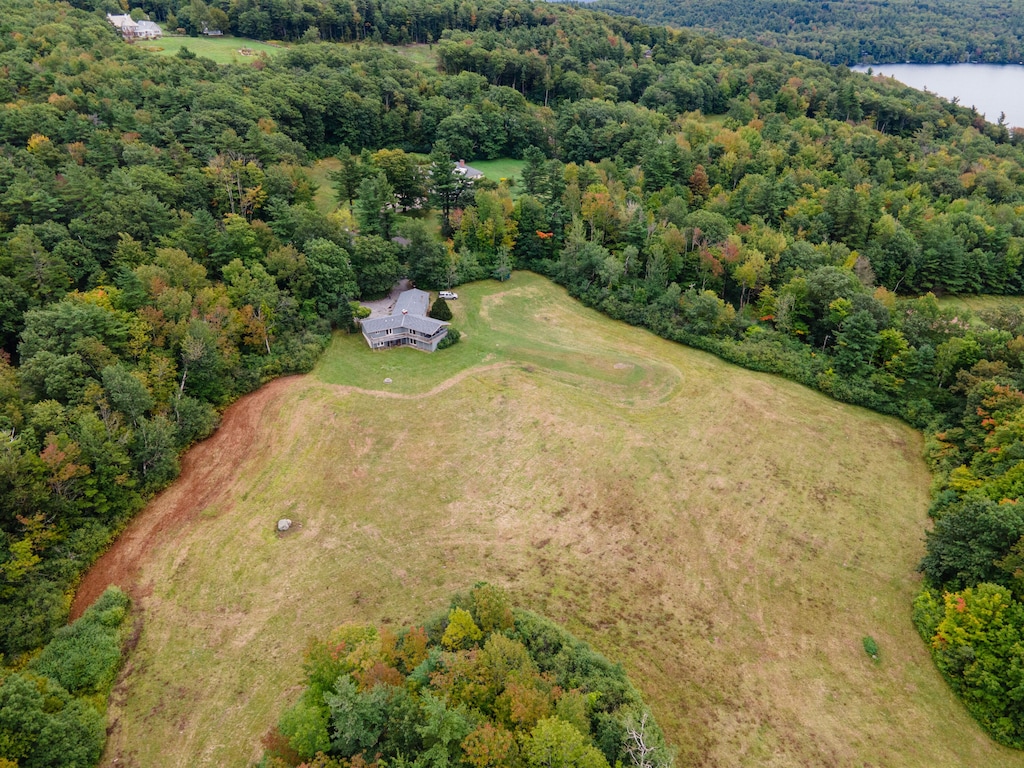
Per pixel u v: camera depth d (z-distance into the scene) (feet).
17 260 222.48
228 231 278.46
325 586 176.55
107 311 216.74
